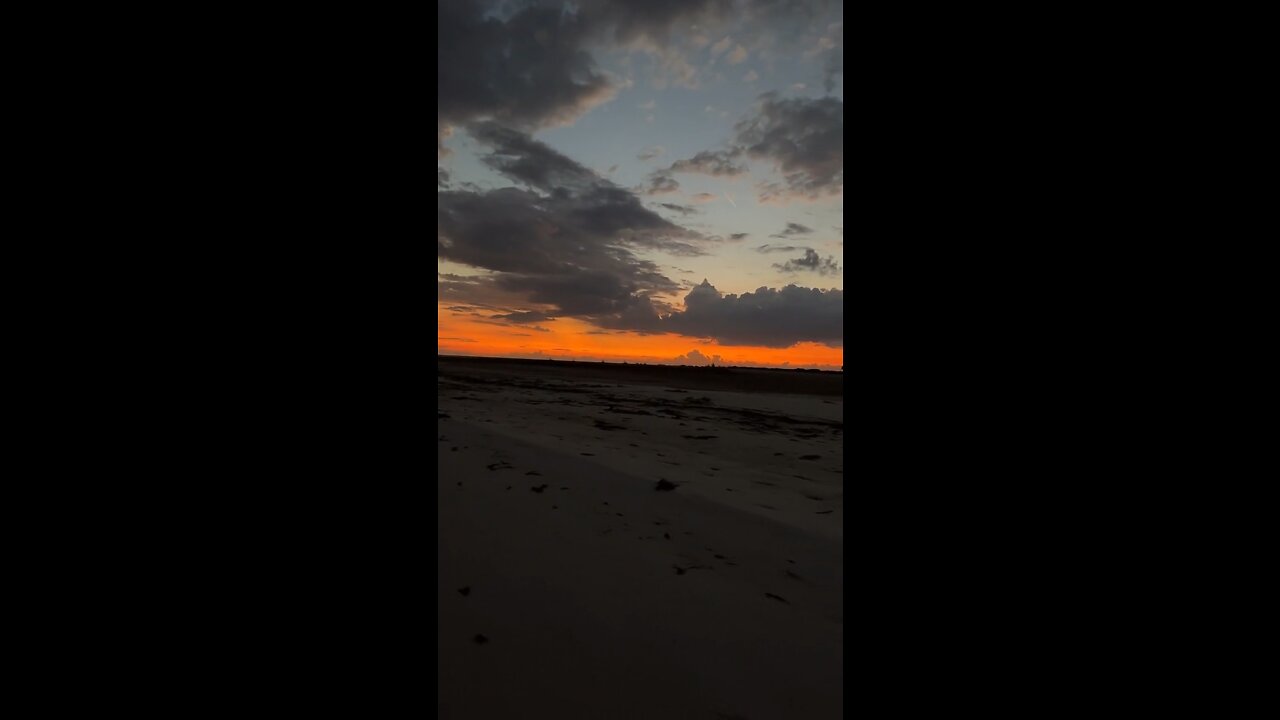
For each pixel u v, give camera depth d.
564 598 2.05
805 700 1.54
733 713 1.47
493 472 3.81
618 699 1.50
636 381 16.95
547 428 6.43
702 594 2.16
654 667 1.66
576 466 4.11
